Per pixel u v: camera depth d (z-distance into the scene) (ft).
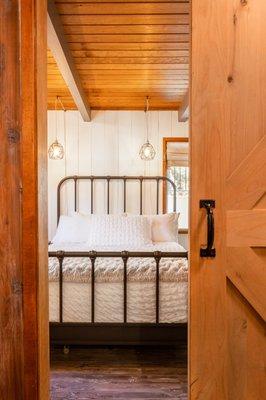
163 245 11.60
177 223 13.05
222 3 4.56
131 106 13.85
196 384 4.64
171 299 7.74
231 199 4.62
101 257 7.91
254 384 4.66
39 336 4.34
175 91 12.17
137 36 8.10
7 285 4.31
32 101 4.22
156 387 6.82
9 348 4.32
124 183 13.99
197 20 4.56
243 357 4.66
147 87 11.74
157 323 7.71
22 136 4.23
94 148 14.03
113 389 6.75
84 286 7.78
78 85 10.44
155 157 14.08
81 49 8.79
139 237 11.68
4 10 4.23
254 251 4.64
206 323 4.64
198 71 4.58
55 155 13.64
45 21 4.57
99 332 7.82
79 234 12.46
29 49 4.19
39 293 4.34
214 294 4.64
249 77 4.59
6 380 4.31
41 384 4.39
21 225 4.29
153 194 14.07
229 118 4.61
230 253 4.63
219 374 4.64
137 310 7.75
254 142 4.62
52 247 11.07
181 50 8.86
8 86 4.26
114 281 7.76
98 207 14.05
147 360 7.97
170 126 14.08
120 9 6.95
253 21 4.57
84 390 6.70
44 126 4.55
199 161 4.61
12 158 4.28
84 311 7.75
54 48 7.72
